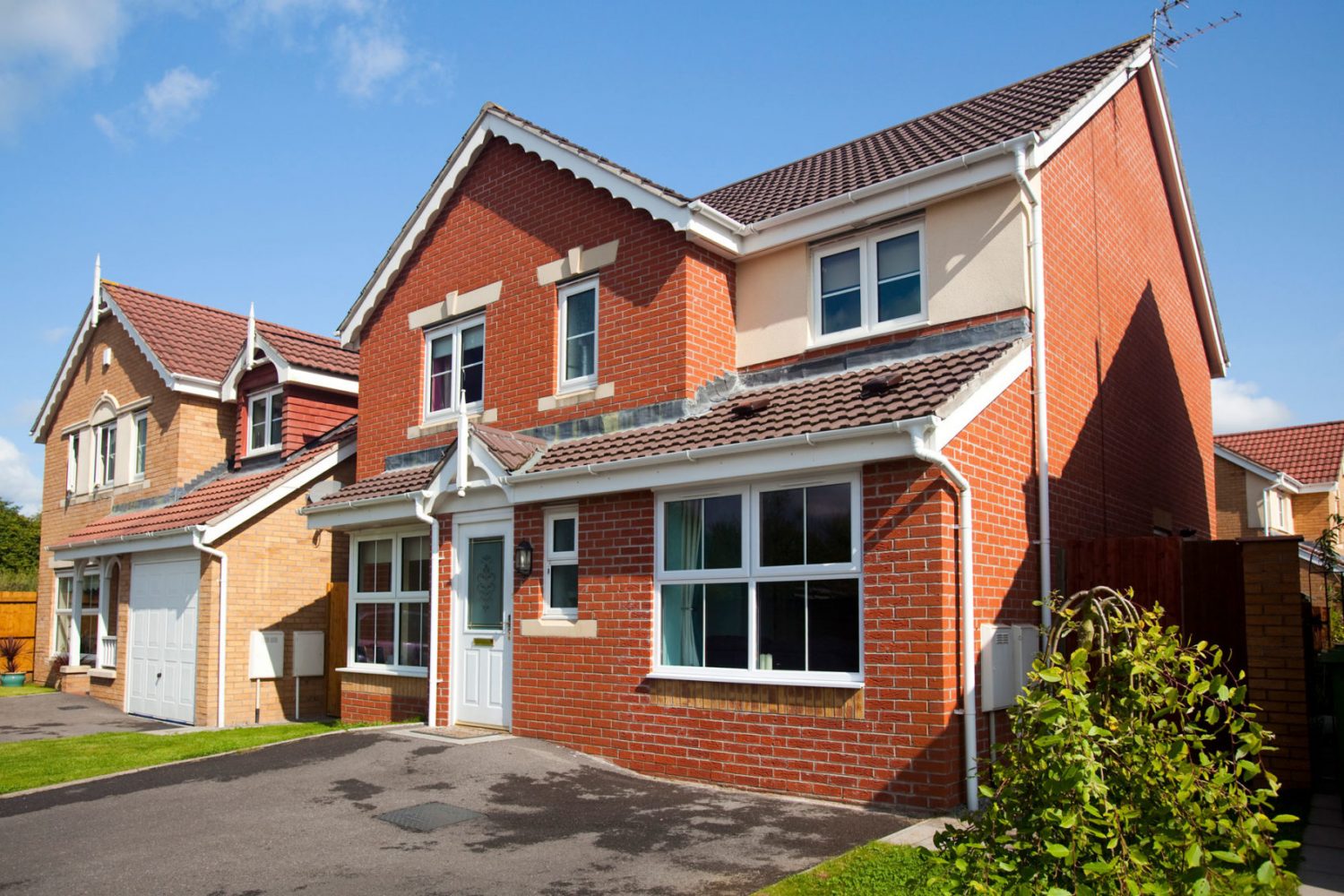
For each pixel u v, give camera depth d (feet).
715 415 36.55
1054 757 14.56
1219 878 14.48
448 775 32.32
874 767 28.94
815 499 31.40
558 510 39.29
